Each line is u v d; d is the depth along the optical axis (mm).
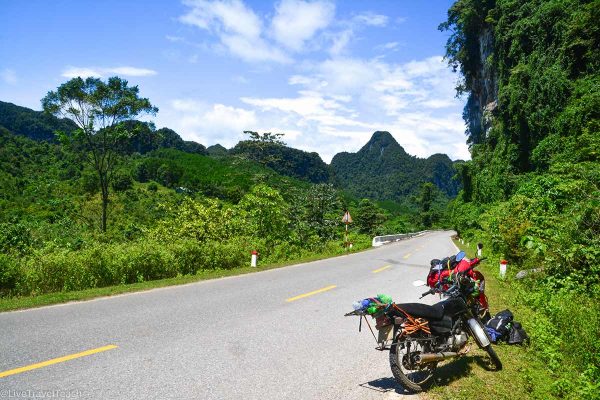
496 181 46500
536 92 37656
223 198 85562
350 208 82625
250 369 5277
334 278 14016
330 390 4805
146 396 4320
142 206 74688
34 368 4898
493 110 58125
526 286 12344
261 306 8977
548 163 30719
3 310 7852
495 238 20156
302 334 6977
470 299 5664
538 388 5141
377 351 6332
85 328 6680
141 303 8773
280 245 22812
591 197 14906
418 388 4844
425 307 5086
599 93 28219
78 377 4715
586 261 11219
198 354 5715
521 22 43156
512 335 6871
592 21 33312
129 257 12516
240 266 17328
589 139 24562
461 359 6039
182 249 14523
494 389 5012
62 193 67375
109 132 40219
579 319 7348
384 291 11680
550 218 15898
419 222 142375
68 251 11602
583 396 4977
